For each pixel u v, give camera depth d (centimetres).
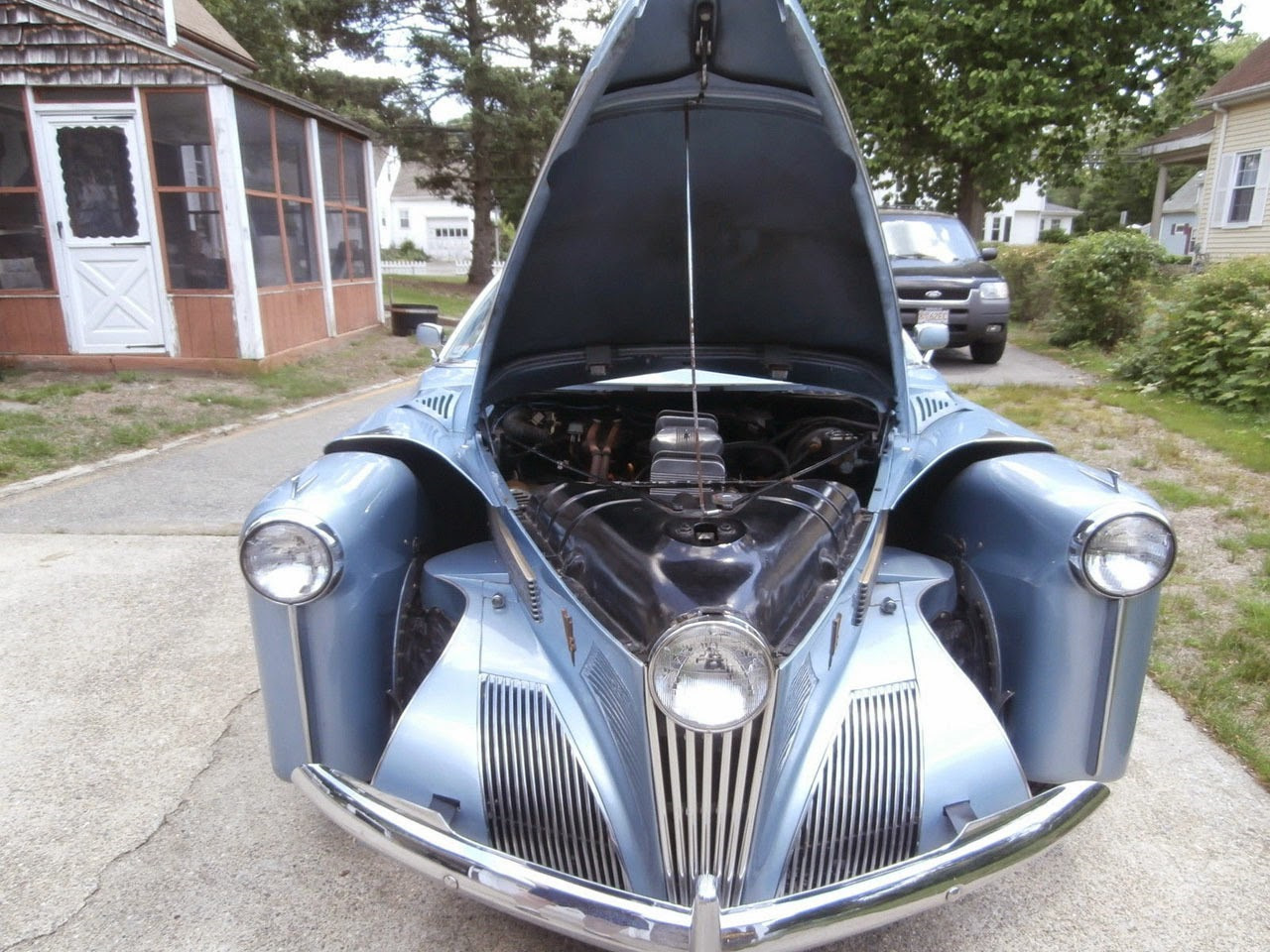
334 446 256
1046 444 258
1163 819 253
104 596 405
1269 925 215
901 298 934
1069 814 181
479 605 228
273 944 213
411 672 236
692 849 176
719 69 201
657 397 314
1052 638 215
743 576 189
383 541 228
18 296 903
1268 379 686
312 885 233
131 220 901
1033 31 1526
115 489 567
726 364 316
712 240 261
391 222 5828
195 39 1443
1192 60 1642
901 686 208
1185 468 562
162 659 348
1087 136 1859
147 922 220
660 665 167
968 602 243
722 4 184
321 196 1145
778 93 208
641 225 254
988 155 1606
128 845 247
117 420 720
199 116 888
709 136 222
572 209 241
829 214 242
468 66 1978
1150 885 229
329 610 212
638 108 212
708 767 172
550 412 304
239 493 561
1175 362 775
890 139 1712
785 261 267
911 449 253
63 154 878
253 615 214
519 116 2066
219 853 245
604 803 191
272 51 2053
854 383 306
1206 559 423
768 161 228
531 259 255
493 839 197
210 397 817
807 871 190
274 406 821
